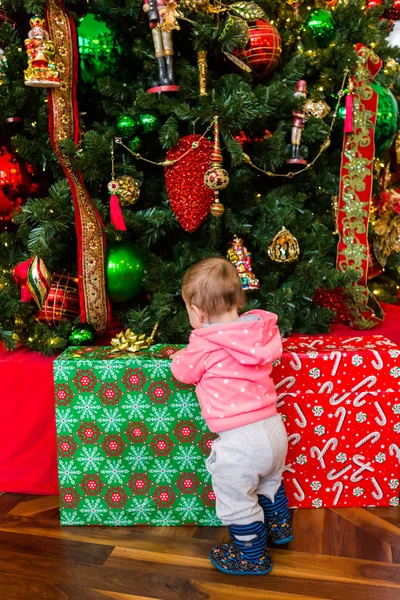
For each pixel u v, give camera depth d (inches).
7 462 60.4
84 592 45.2
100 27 60.7
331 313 71.2
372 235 79.1
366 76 70.1
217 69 68.6
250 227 67.6
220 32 60.2
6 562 48.9
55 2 59.3
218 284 47.6
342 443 54.6
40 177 73.2
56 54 58.5
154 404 51.8
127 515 54.2
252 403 45.9
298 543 50.9
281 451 46.9
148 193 70.6
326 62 69.5
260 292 70.9
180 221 63.9
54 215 62.9
